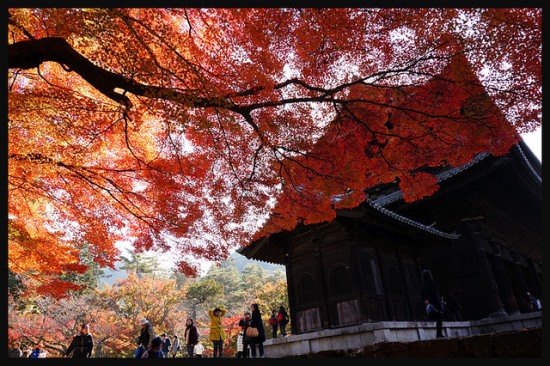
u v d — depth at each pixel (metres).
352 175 9.38
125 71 6.45
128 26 6.01
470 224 17.22
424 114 8.34
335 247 12.36
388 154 9.55
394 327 9.62
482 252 16.39
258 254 14.45
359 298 11.11
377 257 12.73
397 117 8.72
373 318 10.97
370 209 11.21
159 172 9.05
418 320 12.99
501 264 17.47
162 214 9.45
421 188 10.17
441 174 18.88
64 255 10.36
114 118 8.28
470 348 7.20
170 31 6.52
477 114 7.80
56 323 25.53
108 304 33.06
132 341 33.56
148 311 35.50
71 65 6.16
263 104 7.83
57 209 9.98
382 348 8.36
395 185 21.80
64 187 9.48
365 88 8.33
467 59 6.86
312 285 12.59
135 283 37.19
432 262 18.03
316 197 9.79
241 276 78.81
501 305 15.22
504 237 20.45
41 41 5.81
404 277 13.52
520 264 21.17
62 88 7.47
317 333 10.39
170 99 6.60
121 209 9.80
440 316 9.92
